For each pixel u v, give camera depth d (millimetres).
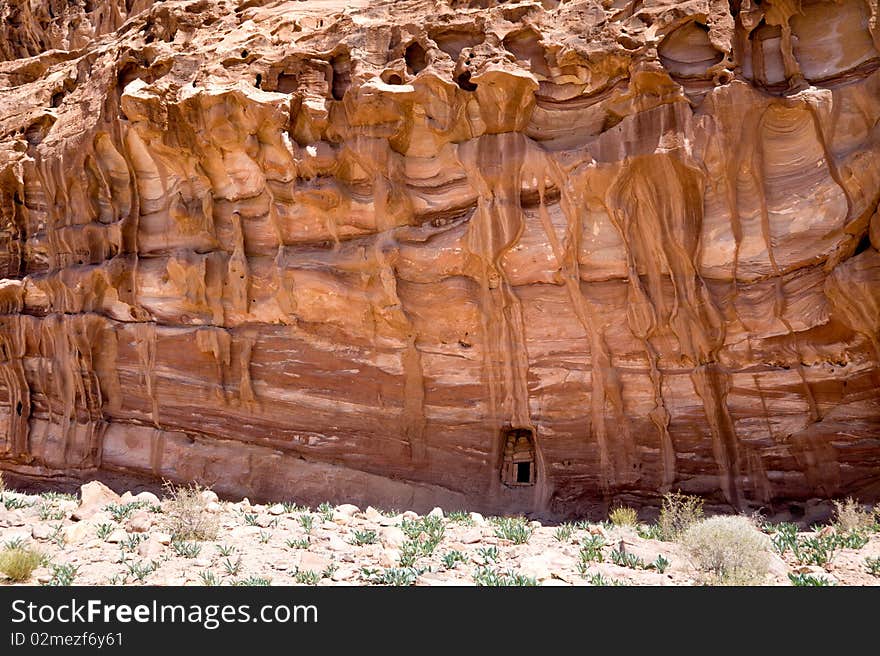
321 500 10688
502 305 9883
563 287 9648
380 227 10242
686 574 5980
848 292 8141
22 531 7309
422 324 10273
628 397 9516
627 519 8594
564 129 9430
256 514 8469
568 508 9680
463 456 10266
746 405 9023
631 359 9469
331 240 10609
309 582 5773
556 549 6793
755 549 5992
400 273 10203
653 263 9094
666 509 9062
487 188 9547
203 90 10281
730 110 8477
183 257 11094
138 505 8406
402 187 10055
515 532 7324
